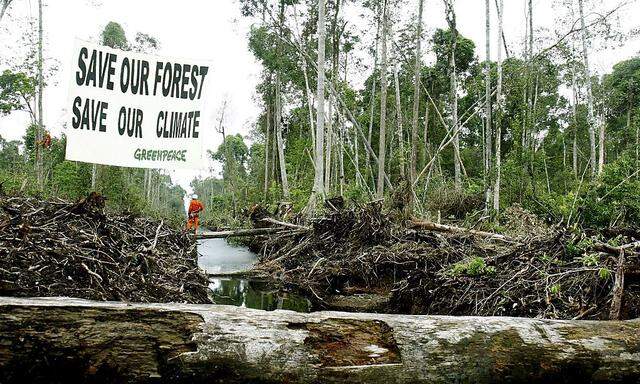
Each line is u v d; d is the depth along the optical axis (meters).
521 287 5.57
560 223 6.55
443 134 28.58
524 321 3.23
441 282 6.48
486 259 6.52
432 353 2.89
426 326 3.04
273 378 2.67
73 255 4.53
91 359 2.57
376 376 2.75
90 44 7.09
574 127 25.91
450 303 6.12
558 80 24.47
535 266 5.77
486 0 16.97
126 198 20.34
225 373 2.65
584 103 28.52
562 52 19.81
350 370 2.73
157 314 2.76
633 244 5.05
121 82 7.27
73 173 19.95
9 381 2.54
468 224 11.84
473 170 30.12
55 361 2.55
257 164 43.03
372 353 2.84
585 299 4.96
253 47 21.70
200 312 2.84
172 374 2.61
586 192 12.39
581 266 5.43
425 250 8.66
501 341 3.01
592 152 20.39
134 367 2.59
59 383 2.58
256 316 2.92
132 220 7.17
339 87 21.64
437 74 24.98
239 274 10.21
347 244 9.74
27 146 24.03
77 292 4.25
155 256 6.05
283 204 14.98
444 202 16.62
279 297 8.27
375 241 9.65
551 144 30.62
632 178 12.25
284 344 2.76
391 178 27.12
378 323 3.02
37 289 4.12
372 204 10.09
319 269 9.06
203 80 7.71
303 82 23.55
